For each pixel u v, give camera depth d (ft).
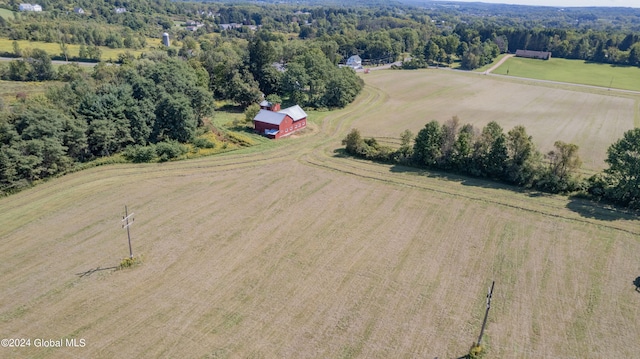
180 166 209.36
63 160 195.00
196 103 249.14
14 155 177.88
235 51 436.76
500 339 102.73
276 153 230.27
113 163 208.85
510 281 124.47
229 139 246.27
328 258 134.82
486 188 188.65
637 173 166.61
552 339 102.94
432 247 142.10
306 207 169.17
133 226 152.76
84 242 142.31
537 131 278.05
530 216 163.32
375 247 141.49
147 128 223.92
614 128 286.46
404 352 98.68
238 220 157.89
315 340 101.81
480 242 145.18
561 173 183.93
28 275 124.77
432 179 198.29
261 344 100.32
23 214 161.07
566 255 137.80
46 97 244.42
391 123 294.87
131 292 117.91
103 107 214.28
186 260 132.77
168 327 105.19
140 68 310.86
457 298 117.08
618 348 100.48
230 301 114.73
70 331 103.65
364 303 114.62
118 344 99.76
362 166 213.66
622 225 156.46
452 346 100.68
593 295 118.62
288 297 116.57
